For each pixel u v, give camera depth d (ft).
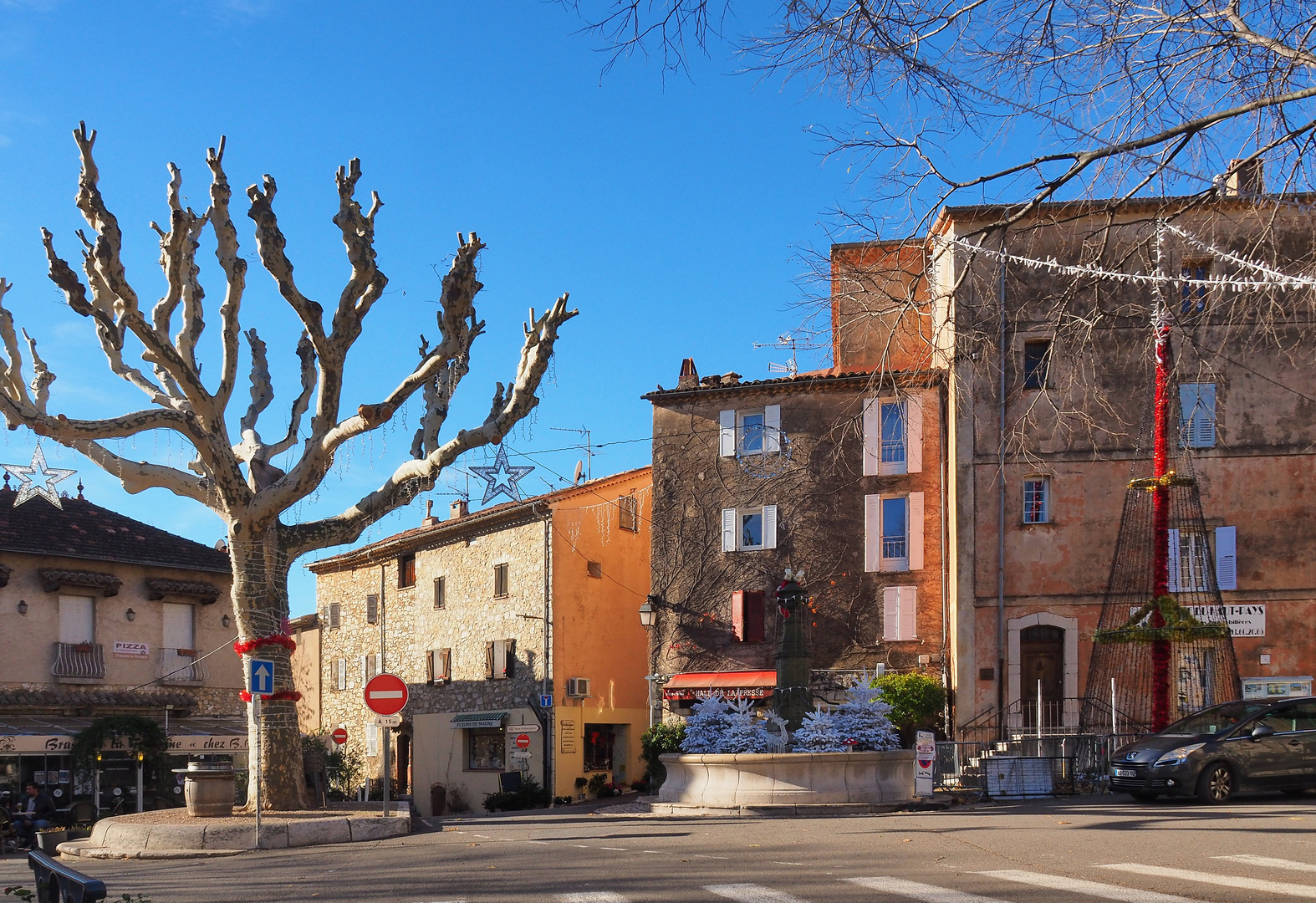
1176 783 53.11
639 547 131.44
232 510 61.46
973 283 50.14
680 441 111.34
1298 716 55.83
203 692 110.73
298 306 60.23
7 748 89.51
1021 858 32.73
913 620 101.04
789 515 106.42
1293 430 92.38
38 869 19.98
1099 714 89.76
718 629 107.34
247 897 31.40
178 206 63.77
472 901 27.84
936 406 102.99
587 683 121.60
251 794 61.46
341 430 61.31
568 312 63.10
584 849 41.37
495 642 126.11
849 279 46.57
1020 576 94.02
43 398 69.72
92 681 103.86
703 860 35.58
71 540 105.60
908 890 26.55
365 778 131.23
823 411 106.93
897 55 32.96
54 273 57.88
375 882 33.42
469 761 129.49
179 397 67.51
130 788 98.37
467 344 64.54
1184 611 69.97
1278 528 91.91
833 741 64.39
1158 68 34.22
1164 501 70.13
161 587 108.58
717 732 68.03
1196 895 24.63
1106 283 46.98
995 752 77.25
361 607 153.17
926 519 102.32
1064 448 94.32
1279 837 35.99
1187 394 93.04
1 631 99.55
